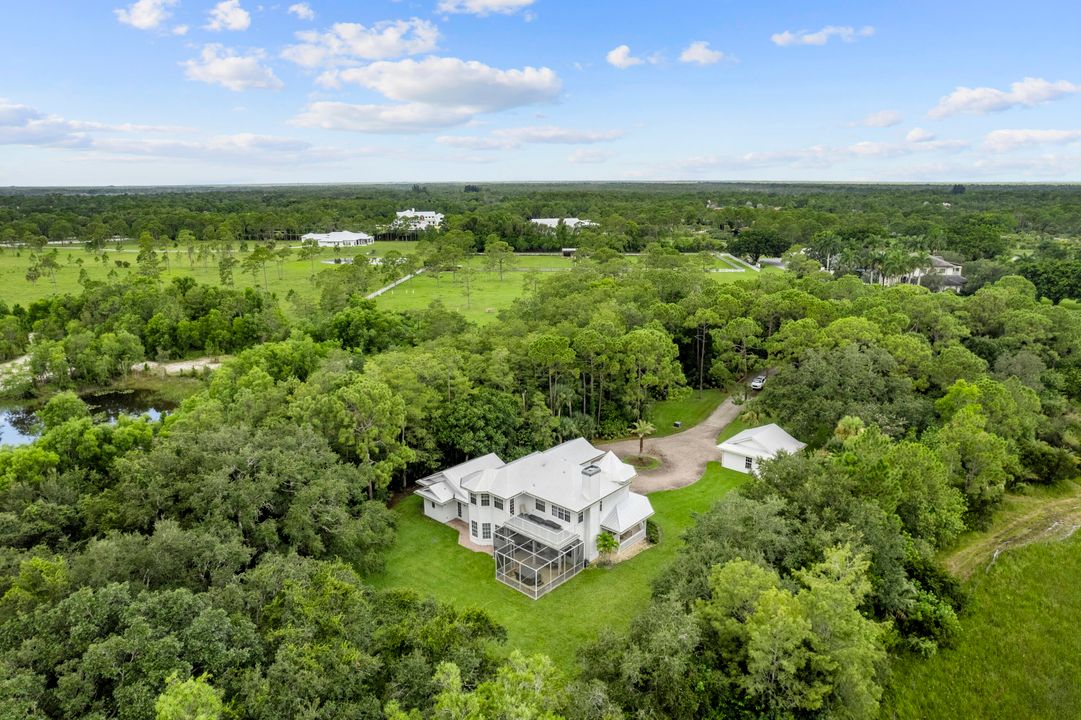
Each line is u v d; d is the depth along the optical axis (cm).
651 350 7338
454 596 4591
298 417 5641
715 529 3919
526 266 18888
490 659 3120
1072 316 8888
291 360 8550
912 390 6969
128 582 3069
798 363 7838
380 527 4916
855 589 3403
